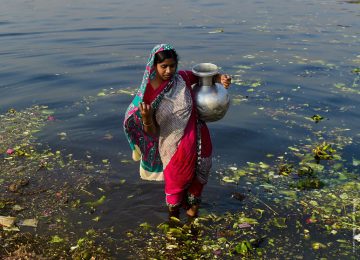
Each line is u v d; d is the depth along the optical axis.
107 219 3.92
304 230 3.75
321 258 3.40
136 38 10.84
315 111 6.30
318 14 14.24
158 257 3.42
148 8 15.54
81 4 16.53
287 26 12.33
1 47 9.91
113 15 14.03
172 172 3.67
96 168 4.81
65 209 4.06
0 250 3.49
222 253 3.47
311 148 5.22
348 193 4.30
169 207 3.87
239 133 5.62
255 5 16.34
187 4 16.59
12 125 5.83
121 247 3.54
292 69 8.27
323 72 8.09
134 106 3.57
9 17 13.59
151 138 3.80
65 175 4.66
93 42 10.45
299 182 4.45
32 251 3.48
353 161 4.90
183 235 3.66
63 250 3.50
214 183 4.51
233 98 6.81
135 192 4.36
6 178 4.59
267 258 3.41
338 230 3.74
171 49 3.30
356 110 6.31
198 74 3.53
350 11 14.70
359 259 3.37
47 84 7.46
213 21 13.12
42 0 17.50
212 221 3.90
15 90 7.15
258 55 9.31
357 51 9.55
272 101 6.68
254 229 3.78
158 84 3.42
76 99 6.80
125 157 5.07
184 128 3.54
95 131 5.70
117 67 8.48
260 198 4.25
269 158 5.02
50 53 9.43
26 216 3.95
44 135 5.56
